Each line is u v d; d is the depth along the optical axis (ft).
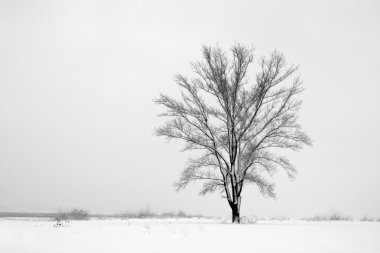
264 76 111.04
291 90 110.93
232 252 47.52
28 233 68.74
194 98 113.29
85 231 72.74
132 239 59.57
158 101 114.11
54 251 48.62
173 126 113.09
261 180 108.99
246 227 85.66
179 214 155.94
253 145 109.81
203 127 112.88
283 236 64.39
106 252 47.57
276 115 110.93
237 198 110.22
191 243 55.06
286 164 109.50
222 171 111.14
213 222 111.86
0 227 80.07
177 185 111.45
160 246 52.21
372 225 98.84
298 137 109.40
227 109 110.52
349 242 57.47
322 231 75.31
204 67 112.78
